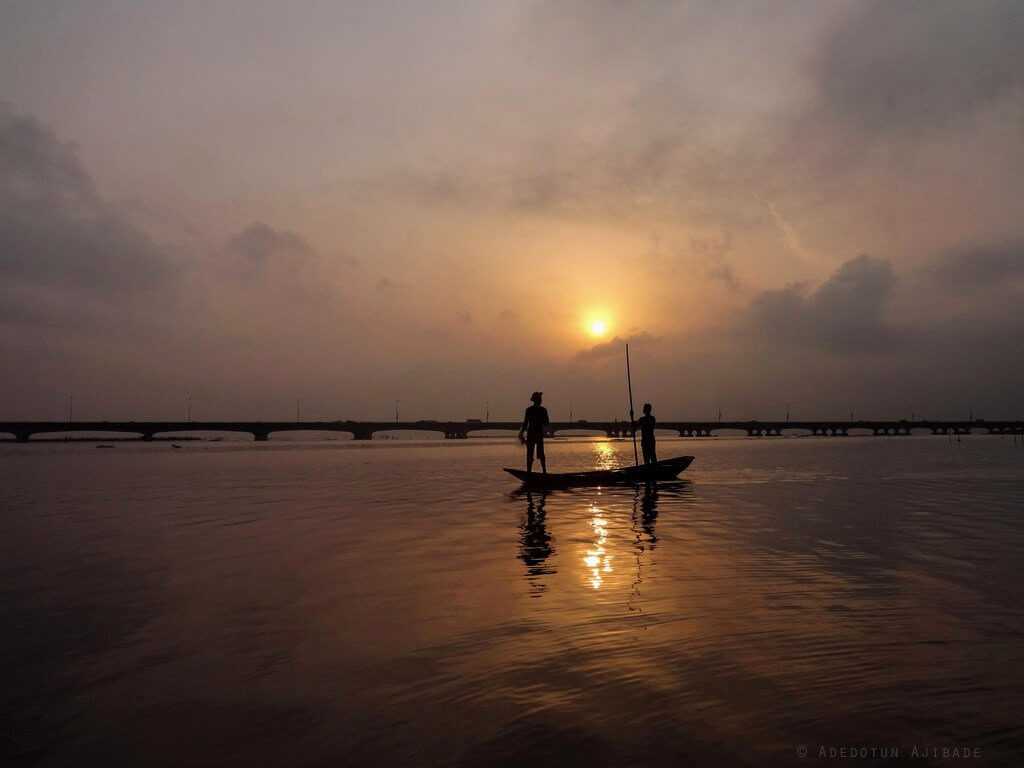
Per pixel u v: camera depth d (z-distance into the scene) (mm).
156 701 3861
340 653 4648
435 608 5785
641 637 4875
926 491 16562
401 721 3537
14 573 7414
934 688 3855
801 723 3412
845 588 6344
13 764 3129
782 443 98312
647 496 15797
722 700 3723
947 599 5906
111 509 13844
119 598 6266
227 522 11656
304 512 13133
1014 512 12188
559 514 12430
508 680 4082
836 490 17047
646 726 3406
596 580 6781
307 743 3309
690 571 7176
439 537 9750
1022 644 4645
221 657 4605
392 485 20500
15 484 21578
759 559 7824
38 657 4633
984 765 2963
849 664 4266
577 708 3650
